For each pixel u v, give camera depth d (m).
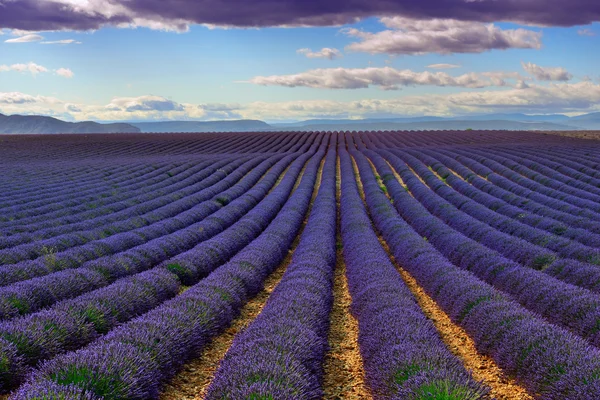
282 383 5.46
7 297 8.49
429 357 6.06
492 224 18.34
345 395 6.48
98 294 8.87
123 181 33.06
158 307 8.52
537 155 42.41
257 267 12.41
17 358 6.18
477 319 8.44
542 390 6.09
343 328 9.23
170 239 15.18
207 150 63.53
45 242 14.53
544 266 12.32
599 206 20.50
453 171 38.78
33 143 70.62
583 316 8.16
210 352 7.98
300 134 90.06
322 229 17.12
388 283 10.07
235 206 22.73
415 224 19.33
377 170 40.38
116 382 5.46
